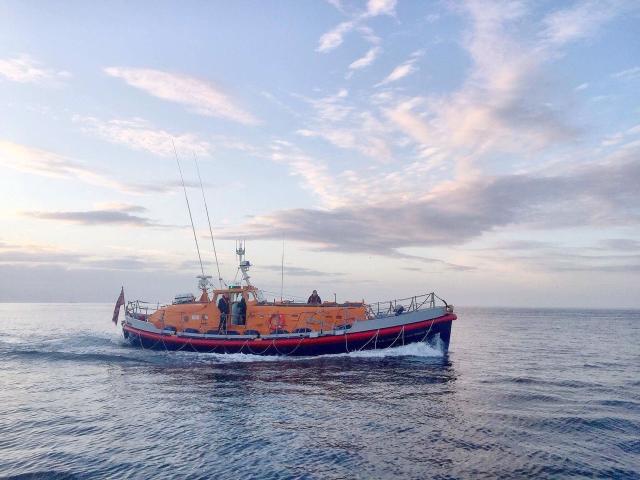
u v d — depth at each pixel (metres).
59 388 20.39
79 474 10.55
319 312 29.23
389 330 28.19
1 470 10.85
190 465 11.05
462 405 17.12
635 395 19.83
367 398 18.11
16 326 67.50
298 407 16.64
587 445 12.70
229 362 27.22
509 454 11.88
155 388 20.16
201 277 32.50
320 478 10.33
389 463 11.22
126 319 35.19
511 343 47.34
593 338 56.31
